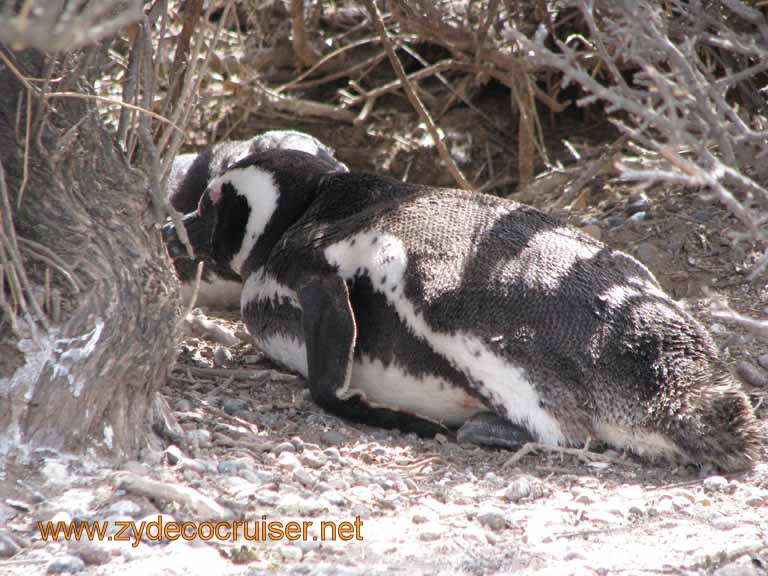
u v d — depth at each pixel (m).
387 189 11.59
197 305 14.63
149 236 8.65
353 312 10.54
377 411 10.33
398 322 10.25
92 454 8.05
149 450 8.52
